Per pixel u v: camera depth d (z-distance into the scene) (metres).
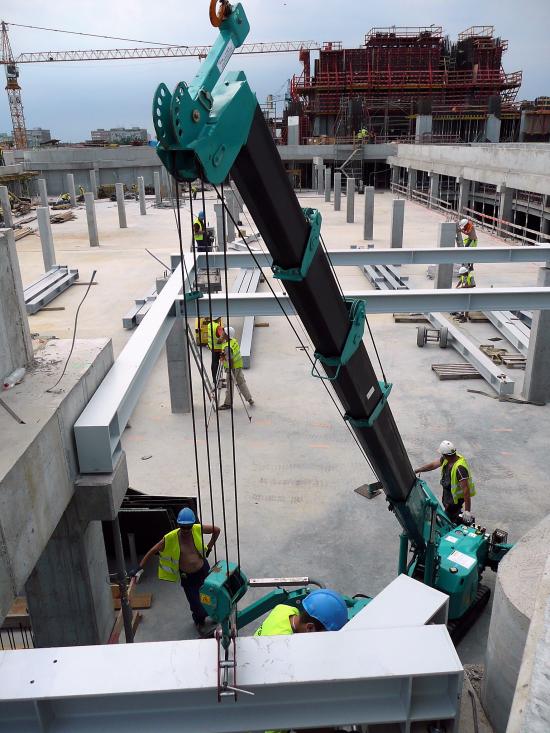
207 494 8.33
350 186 29.06
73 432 4.79
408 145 38.84
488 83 49.72
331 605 3.81
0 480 3.55
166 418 10.59
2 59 73.12
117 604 6.37
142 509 6.75
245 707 2.60
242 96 3.12
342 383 4.55
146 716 2.57
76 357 5.41
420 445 9.55
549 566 2.63
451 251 10.71
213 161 2.99
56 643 5.52
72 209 37.91
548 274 10.41
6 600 3.64
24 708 2.52
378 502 8.13
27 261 22.69
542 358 10.67
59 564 5.18
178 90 2.78
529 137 48.91
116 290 18.44
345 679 2.52
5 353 4.83
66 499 4.66
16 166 40.88
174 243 25.78
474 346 12.61
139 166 46.41
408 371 12.42
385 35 50.03
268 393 11.55
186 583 5.87
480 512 7.85
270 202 3.48
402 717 2.60
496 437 9.80
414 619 2.99
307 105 51.56
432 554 5.70
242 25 3.30
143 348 6.27
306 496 8.28
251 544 7.30
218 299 8.14
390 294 8.02
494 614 4.11
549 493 8.29
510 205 24.08
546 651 2.06
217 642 2.59
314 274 3.90
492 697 4.07
